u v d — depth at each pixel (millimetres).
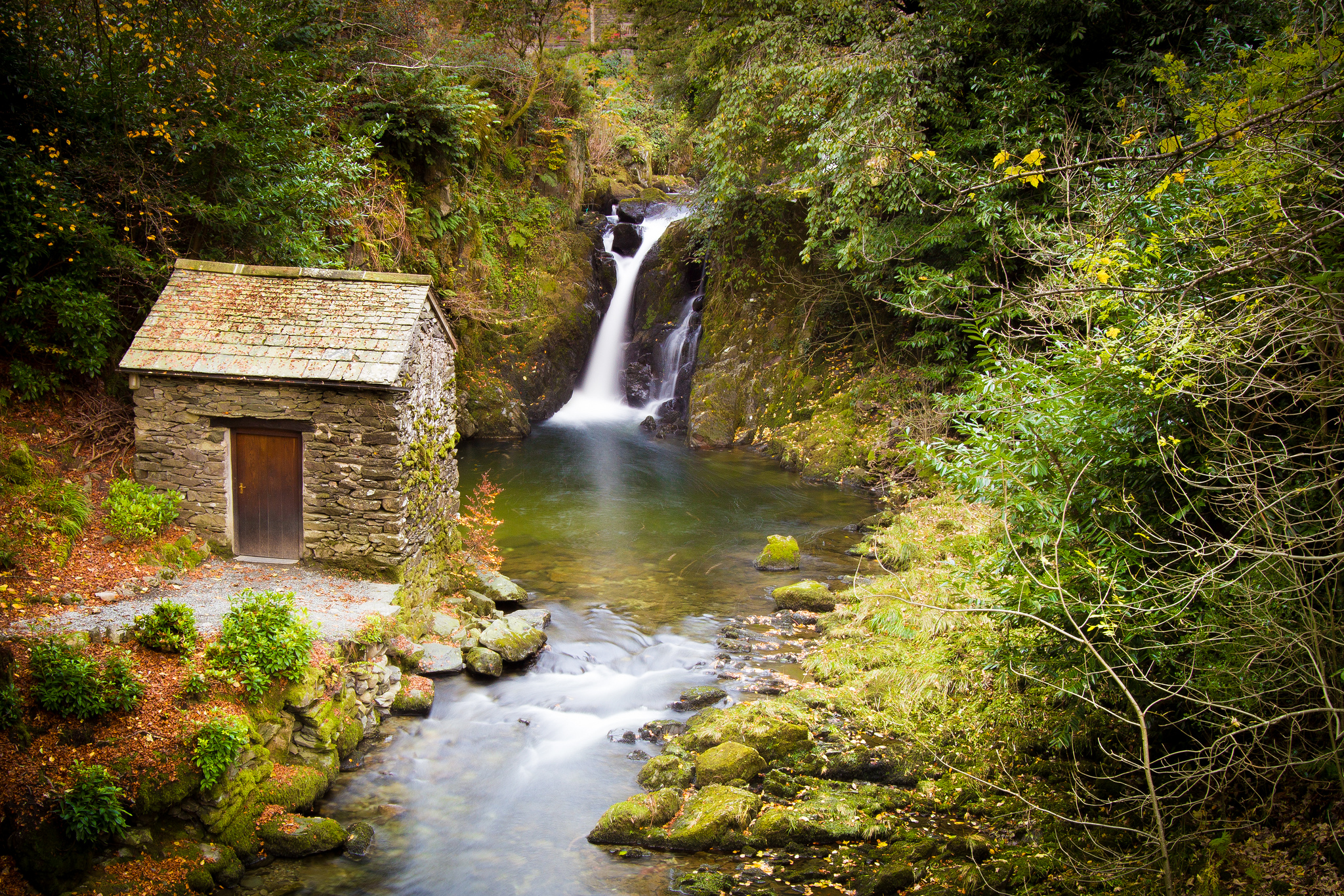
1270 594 5172
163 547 9945
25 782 5984
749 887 6555
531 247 24922
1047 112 14922
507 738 8852
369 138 16812
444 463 11930
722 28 20000
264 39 12680
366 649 8961
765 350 23828
